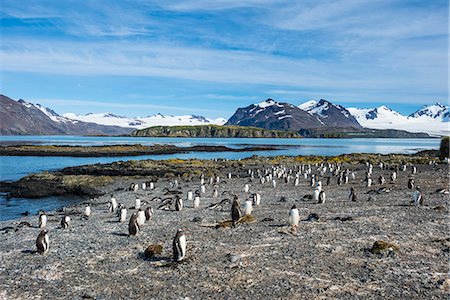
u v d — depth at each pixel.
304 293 13.66
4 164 86.62
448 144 79.06
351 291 13.69
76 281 15.57
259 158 89.19
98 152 122.62
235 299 13.44
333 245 18.58
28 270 16.97
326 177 55.09
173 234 22.16
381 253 17.11
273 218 25.31
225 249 18.62
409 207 27.81
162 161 79.56
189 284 14.80
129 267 16.91
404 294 13.33
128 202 38.31
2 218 34.09
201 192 41.91
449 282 14.10
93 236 23.03
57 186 48.84
